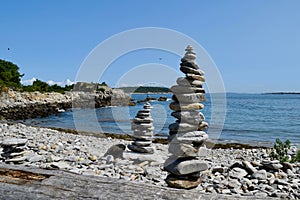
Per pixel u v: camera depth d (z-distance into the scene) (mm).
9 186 1854
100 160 7309
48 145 9297
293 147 11586
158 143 11039
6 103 31203
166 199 1697
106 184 1865
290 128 20500
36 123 21297
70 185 1854
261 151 11406
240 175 5926
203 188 5188
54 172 2045
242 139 15711
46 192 1784
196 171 3617
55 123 21391
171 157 3779
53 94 41375
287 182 5488
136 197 1721
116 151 7551
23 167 2137
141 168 6523
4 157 6414
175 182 3594
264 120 25844
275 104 54594
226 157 9750
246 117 28703
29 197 1751
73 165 6738
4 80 42031
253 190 5199
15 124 17344
